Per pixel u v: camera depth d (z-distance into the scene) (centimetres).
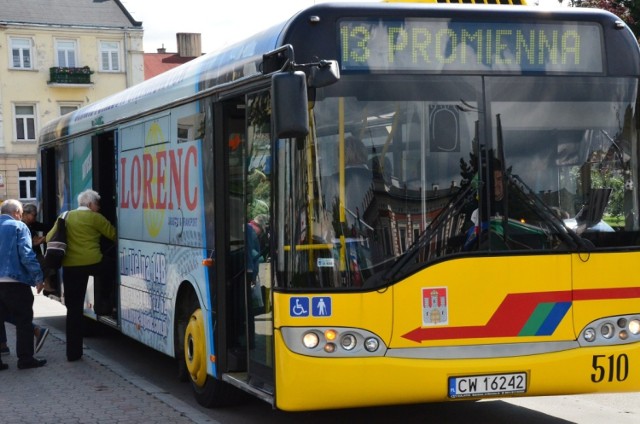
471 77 679
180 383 1011
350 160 659
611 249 686
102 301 1211
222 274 803
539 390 668
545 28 693
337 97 660
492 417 817
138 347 1273
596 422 789
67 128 1375
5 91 6175
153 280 988
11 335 1380
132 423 790
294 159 657
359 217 655
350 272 652
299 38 665
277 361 657
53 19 6325
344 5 670
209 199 820
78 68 6353
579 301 680
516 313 669
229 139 805
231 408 863
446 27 680
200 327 853
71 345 1125
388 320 652
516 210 674
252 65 725
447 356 657
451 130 672
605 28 703
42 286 1090
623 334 687
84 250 1118
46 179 1524
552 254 675
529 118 683
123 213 1102
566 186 684
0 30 6169
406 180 662
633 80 704
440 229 662
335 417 824
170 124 927
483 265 664
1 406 870
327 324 647
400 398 650
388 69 670
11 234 1080
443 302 659
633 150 699
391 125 665
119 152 1112
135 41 6550
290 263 654
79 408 856
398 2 680
